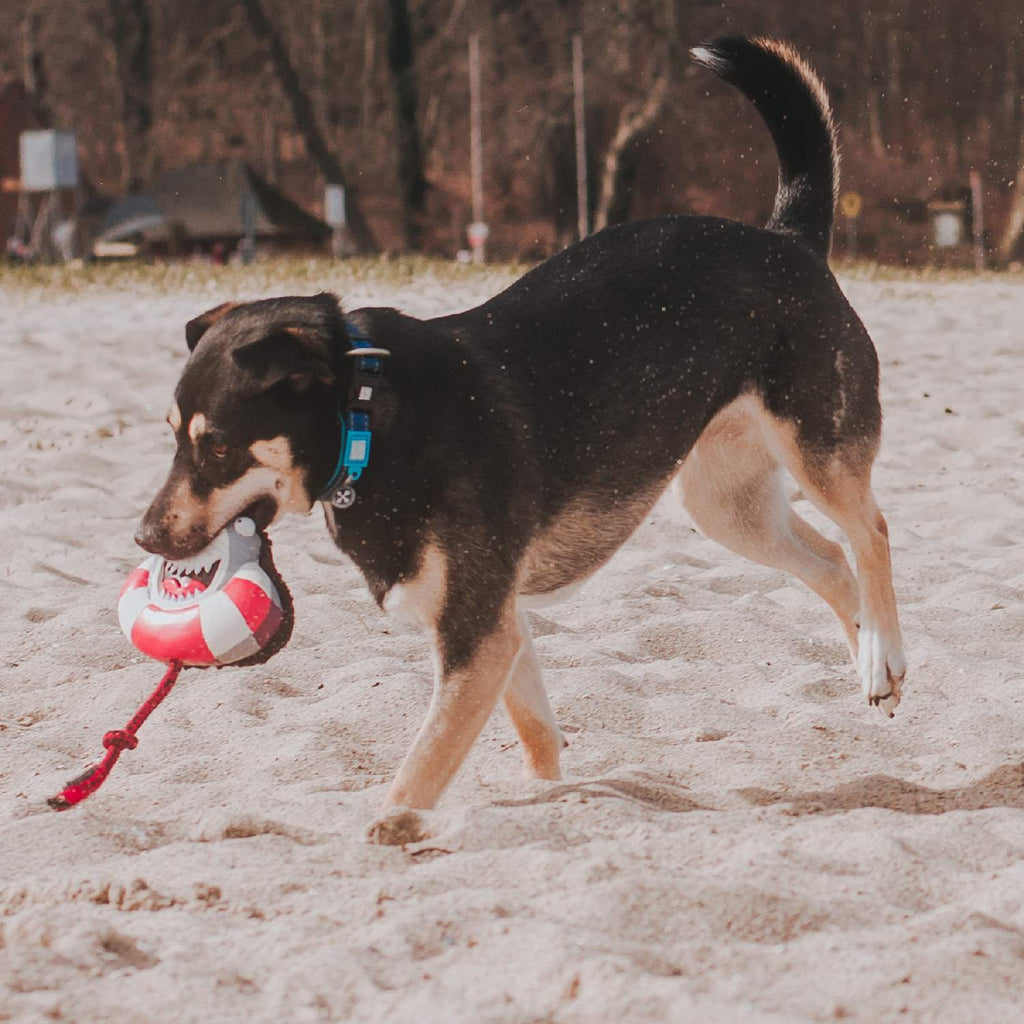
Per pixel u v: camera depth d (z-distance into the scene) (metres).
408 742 6.75
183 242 50.72
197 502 5.47
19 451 13.43
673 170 65.50
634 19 50.03
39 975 4.02
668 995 3.74
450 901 4.41
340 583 9.41
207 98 69.62
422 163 60.34
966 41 70.12
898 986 3.82
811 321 6.79
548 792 5.95
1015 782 5.92
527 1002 3.82
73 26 70.50
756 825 5.39
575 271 6.44
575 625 8.61
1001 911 4.46
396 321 5.80
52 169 36.00
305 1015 3.79
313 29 67.06
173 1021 3.77
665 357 6.34
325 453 5.51
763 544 7.34
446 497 5.57
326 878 4.80
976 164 70.69
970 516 11.06
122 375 17.05
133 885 4.70
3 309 22.83
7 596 9.17
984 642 8.05
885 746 6.55
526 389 5.97
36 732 6.97
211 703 7.25
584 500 6.16
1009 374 17.78
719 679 7.59
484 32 56.69
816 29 60.50
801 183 7.48
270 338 5.37
